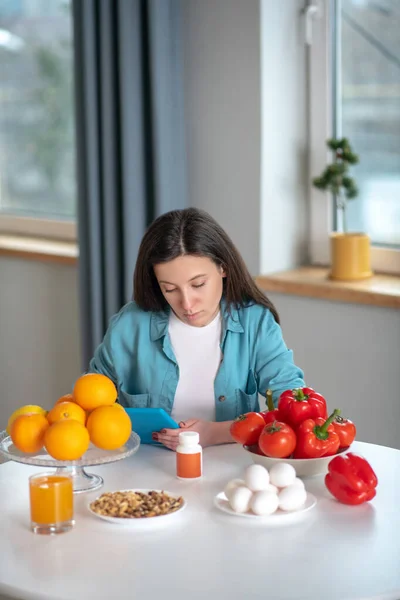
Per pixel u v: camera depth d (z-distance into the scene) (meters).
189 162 2.92
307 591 1.12
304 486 1.47
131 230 2.83
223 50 2.77
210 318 1.90
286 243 2.89
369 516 1.36
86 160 2.92
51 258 3.35
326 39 2.79
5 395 3.76
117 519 1.33
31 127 3.74
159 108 2.75
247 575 1.17
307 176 2.92
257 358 1.91
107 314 2.95
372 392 2.61
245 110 2.75
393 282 2.64
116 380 1.97
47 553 1.24
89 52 2.80
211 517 1.36
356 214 2.86
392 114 2.72
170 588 1.13
